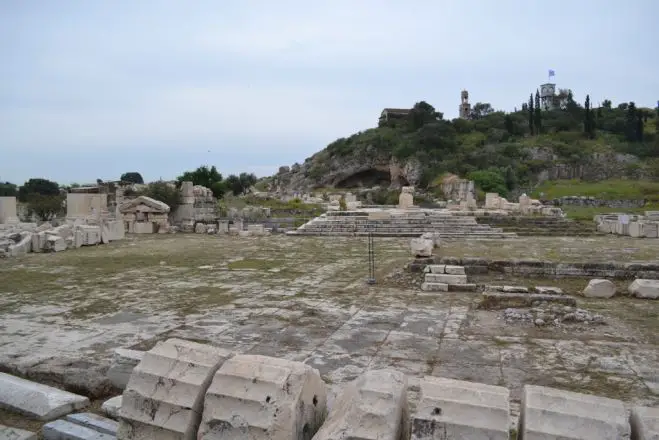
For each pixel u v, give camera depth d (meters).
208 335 8.77
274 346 8.13
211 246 23.08
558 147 95.62
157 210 30.39
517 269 13.81
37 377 6.39
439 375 6.78
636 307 10.59
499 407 3.41
